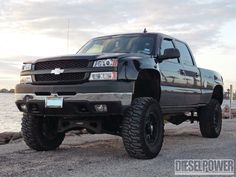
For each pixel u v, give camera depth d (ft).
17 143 29.78
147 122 22.27
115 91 20.71
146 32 26.73
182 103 28.07
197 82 30.32
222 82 35.32
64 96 21.40
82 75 21.34
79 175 18.33
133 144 21.61
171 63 26.37
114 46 26.37
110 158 22.62
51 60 22.22
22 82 23.40
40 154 24.08
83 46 28.09
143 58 22.99
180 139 32.37
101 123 22.77
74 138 32.14
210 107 33.04
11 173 18.70
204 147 27.37
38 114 22.75
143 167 20.13
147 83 24.56
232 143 29.68
